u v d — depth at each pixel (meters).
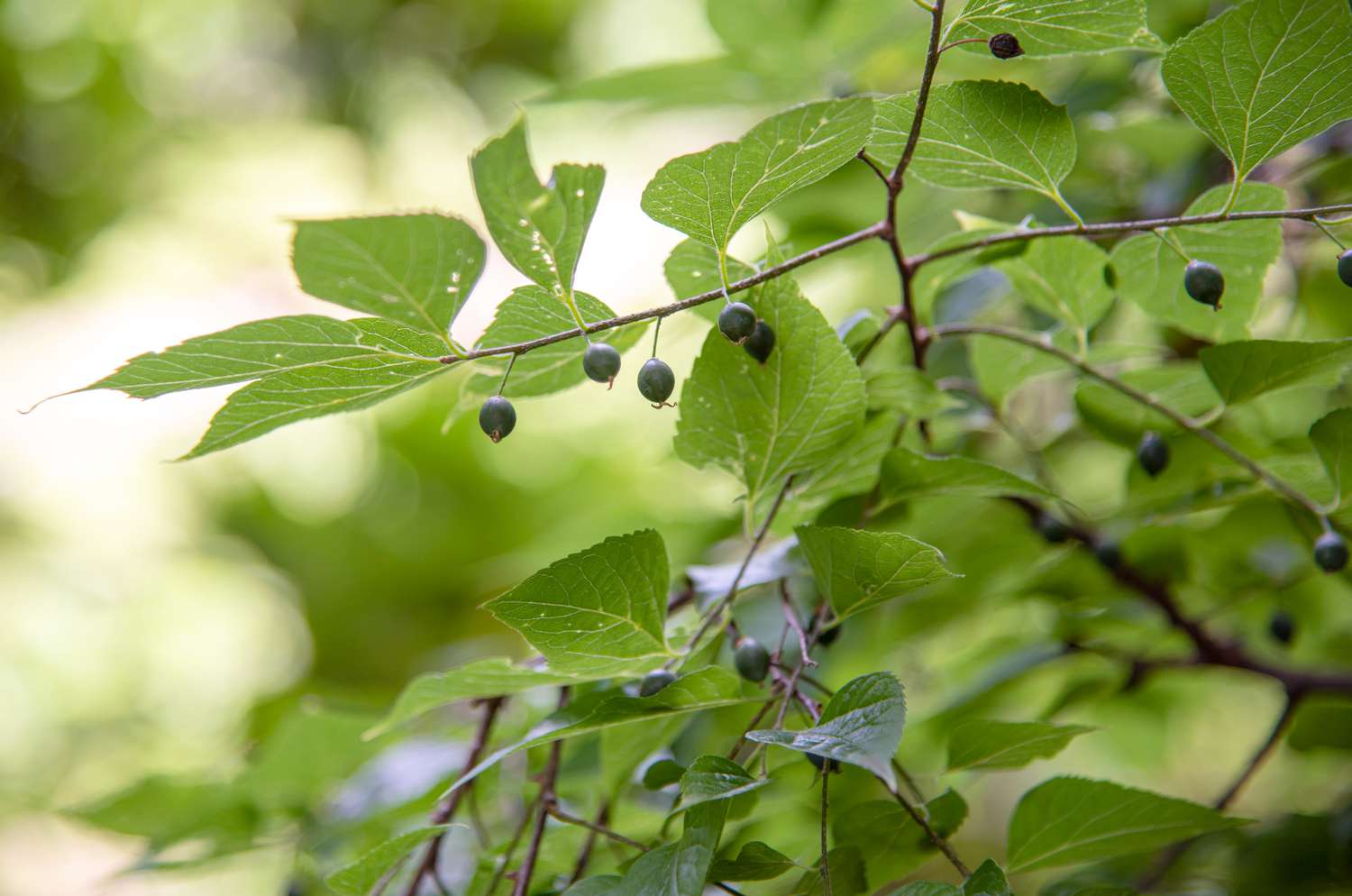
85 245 2.40
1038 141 1.01
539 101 1.33
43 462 2.59
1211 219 1.01
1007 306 1.24
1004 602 1.22
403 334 0.98
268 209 2.57
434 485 1.82
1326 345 1.05
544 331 1.00
